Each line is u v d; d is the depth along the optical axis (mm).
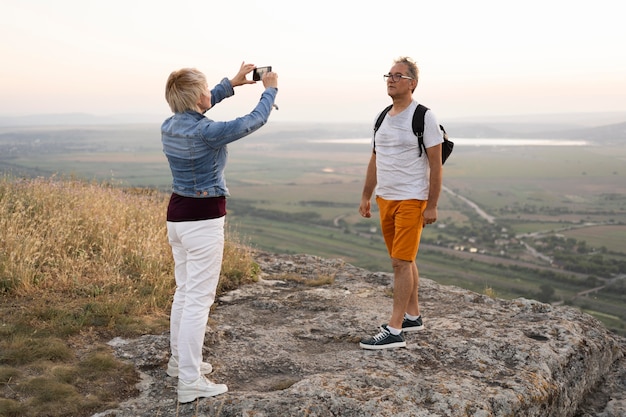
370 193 4371
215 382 3371
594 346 4238
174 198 3139
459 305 5137
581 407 3906
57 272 4930
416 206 3787
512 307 5289
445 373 3488
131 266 5648
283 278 6117
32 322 3924
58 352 3520
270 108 3141
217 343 3980
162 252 5984
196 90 3033
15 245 5219
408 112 3734
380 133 3871
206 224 3072
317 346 4102
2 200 6965
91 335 3902
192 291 3117
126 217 7152
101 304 4363
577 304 64250
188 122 3012
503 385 3359
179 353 3078
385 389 3152
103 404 3029
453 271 87062
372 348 3893
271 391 3264
